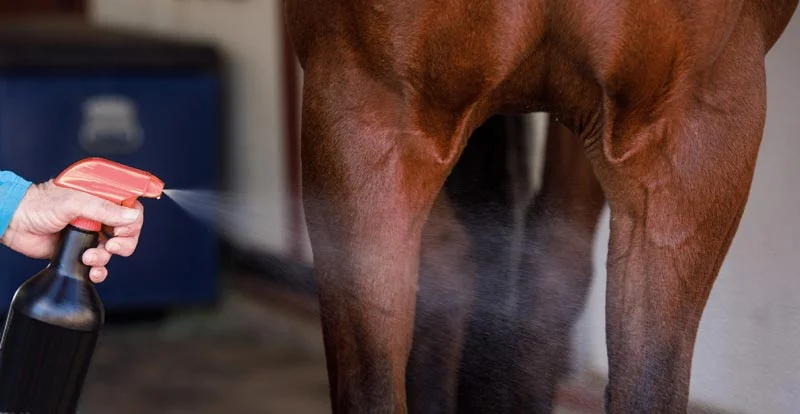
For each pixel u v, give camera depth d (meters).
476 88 1.50
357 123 1.53
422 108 1.51
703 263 1.60
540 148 2.04
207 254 3.89
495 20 1.45
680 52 1.47
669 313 1.60
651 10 1.45
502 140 2.02
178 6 4.52
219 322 3.76
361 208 1.55
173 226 3.84
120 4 4.95
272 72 3.95
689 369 1.63
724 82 1.54
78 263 1.39
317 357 3.40
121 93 3.74
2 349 1.38
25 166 3.66
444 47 1.46
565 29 1.47
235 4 4.15
